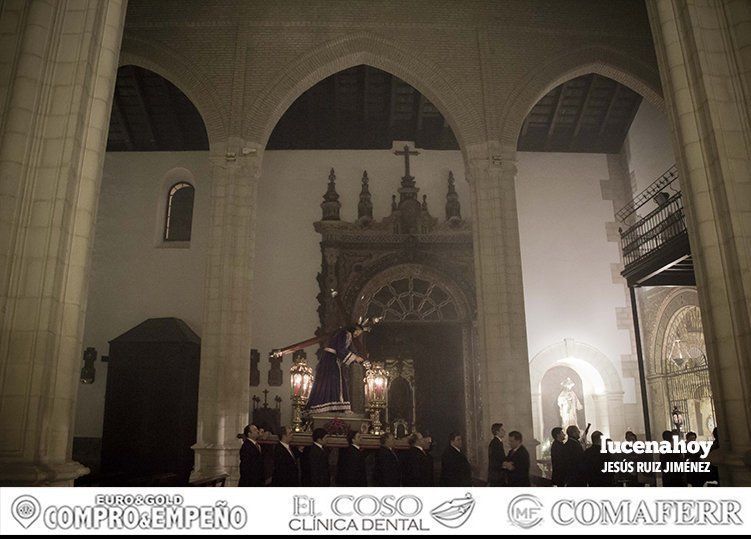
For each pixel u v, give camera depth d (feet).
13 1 22.91
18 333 19.72
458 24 51.88
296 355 60.59
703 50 24.09
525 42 51.80
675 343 58.90
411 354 63.41
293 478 32.14
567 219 66.39
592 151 68.44
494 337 44.70
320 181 66.03
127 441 55.67
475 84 50.57
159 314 61.67
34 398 19.22
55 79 22.16
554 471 31.37
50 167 21.24
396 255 63.16
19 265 20.29
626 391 62.64
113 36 23.66
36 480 18.24
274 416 58.23
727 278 22.09
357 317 61.31
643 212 63.00
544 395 64.49
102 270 62.85
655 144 60.95
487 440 43.21
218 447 41.93
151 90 60.95
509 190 48.01
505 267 46.09
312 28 51.16
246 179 47.67
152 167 65.82
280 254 63.72
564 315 63.87
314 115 64.39
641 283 50.49
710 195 22.99
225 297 44.78
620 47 52.49
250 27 51.13
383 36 51.11
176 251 63.36
